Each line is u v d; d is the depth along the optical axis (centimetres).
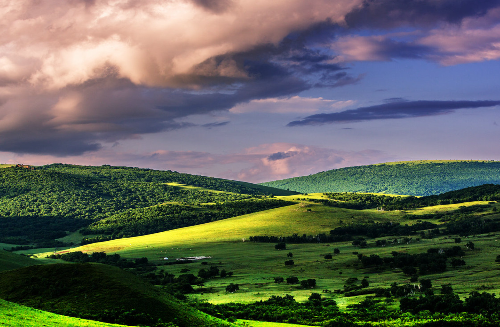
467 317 8806
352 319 9300
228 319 8619
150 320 6162
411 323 8625
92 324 5503
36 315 5425
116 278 7019
